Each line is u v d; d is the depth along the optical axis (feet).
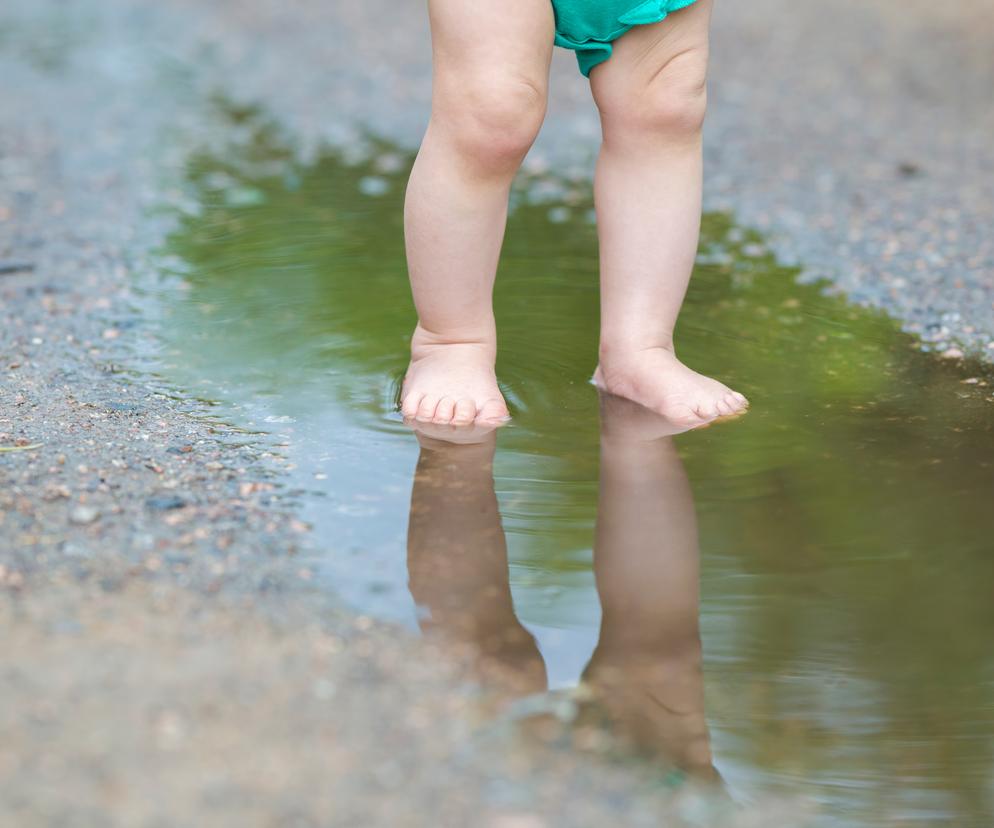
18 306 13.25
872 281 14.17
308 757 6.29
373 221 16.93
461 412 10.53
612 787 6.29
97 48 28.94
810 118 22.07
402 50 28.58
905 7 30.99
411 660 7.20
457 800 6.08
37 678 6.73
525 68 9.77
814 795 6.38
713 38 28.73
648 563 8.44
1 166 19.27
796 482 9.55
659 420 10.66
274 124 22.56
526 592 8.05
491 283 10.86
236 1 34.27
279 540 8.45
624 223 10.86
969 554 8.54
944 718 6.98
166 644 7.14
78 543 8.16
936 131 20.95
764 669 7.38
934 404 10.94
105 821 5.78
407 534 8.66
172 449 9.76
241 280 14.43
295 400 10.96
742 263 15.01
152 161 19.89
